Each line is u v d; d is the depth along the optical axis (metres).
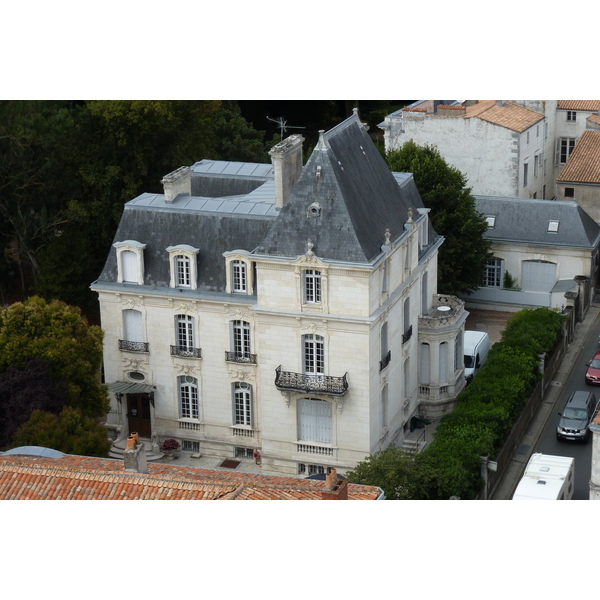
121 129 119.56
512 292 124.12
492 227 123.94
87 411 91.88
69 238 115.69
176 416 98.00
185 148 126.31
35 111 119.88
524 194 133.38
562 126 142.62
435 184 117.12
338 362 88.94
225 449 97.38
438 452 87.62
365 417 89.62
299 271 87.56
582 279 121.00
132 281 96.25
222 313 93.62
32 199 118.81
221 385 95.75
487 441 89.31
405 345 96.62
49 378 89.19
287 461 93.19
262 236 92.44
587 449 97.62
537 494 80.38
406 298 95.94
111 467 72.19
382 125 134.00
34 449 76.00
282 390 90.44
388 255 88.62
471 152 130.62
